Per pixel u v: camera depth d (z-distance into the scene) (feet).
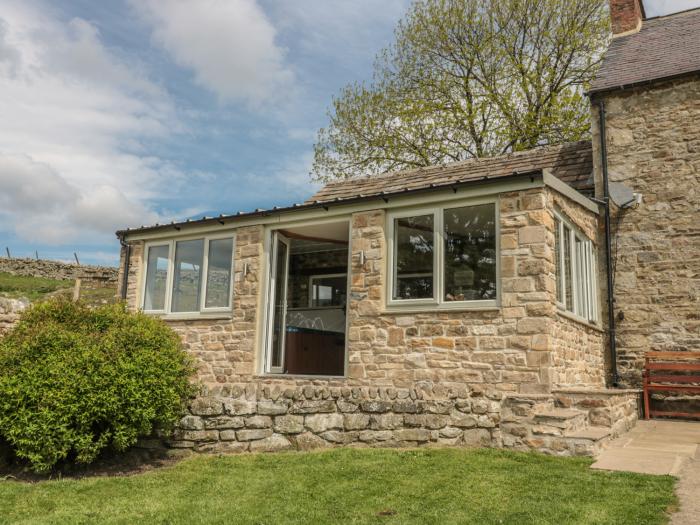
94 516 17.21
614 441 24.73
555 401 25.55
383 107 76.89
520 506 16.10
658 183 36.70
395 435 25.17
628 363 36.01
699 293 34.81
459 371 27.84
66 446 22.21
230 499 18.33
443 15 72.38
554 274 27.84
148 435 26.13
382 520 15.62
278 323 36.32
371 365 30.27
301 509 16.88
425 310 29.14
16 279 91.40
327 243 41.65
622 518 14.73
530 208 27.25
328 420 25.72
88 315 25.85
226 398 26.58
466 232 28.96
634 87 38.04
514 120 72.18
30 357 23.00
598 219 37.83
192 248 38.40
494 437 23.80
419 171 44.70
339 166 79.71
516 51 72.23
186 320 37.22
